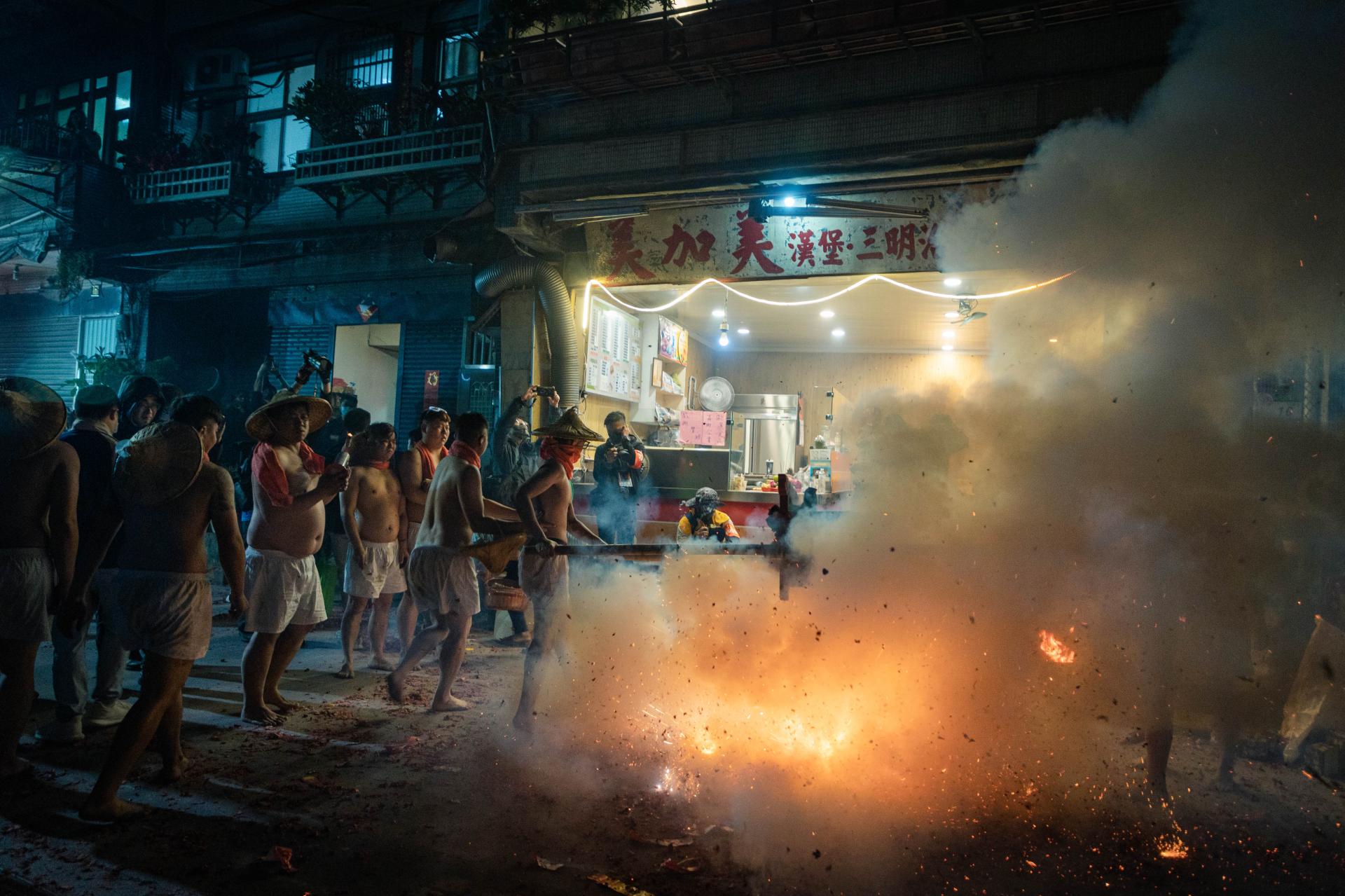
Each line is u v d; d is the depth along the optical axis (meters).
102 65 16.17
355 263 13.68
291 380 14.09
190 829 3.43
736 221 8.76
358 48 14.34
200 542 3.70
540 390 8.70
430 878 3.08
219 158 14.59
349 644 6.12
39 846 3.22
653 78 8.12
